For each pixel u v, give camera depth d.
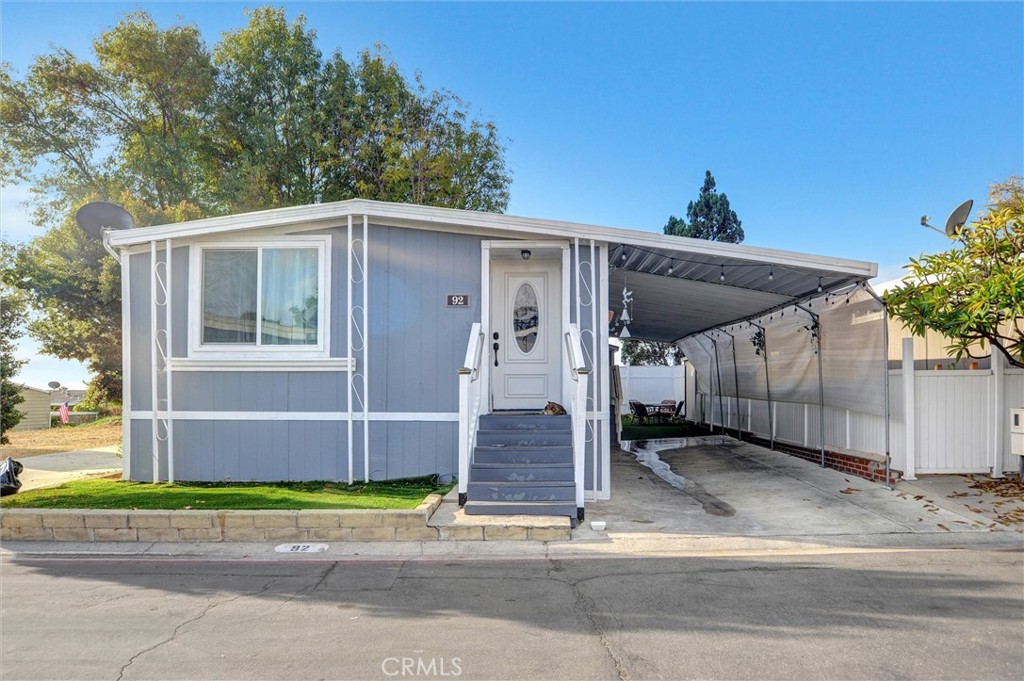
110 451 14.54
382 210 9.02
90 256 15.77
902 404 9.18
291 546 6.60
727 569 5.76
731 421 17.12
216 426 9.30
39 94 20.12
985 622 4.48
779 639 4.22
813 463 11.48
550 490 7.56
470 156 22.83
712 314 14.19
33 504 7.55
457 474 9.19
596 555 6.27
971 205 8.85
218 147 21.59
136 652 4.09
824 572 5.64
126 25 19.98
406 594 5.14
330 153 21.73
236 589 5.29
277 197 21.81
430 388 9.26
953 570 5.67
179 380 9.33
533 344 9.84
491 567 5.89
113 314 16.20
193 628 4.47
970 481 8.95
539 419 8.75
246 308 9.43
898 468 9.22
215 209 20.91
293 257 9.42
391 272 9.30
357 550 6.46
